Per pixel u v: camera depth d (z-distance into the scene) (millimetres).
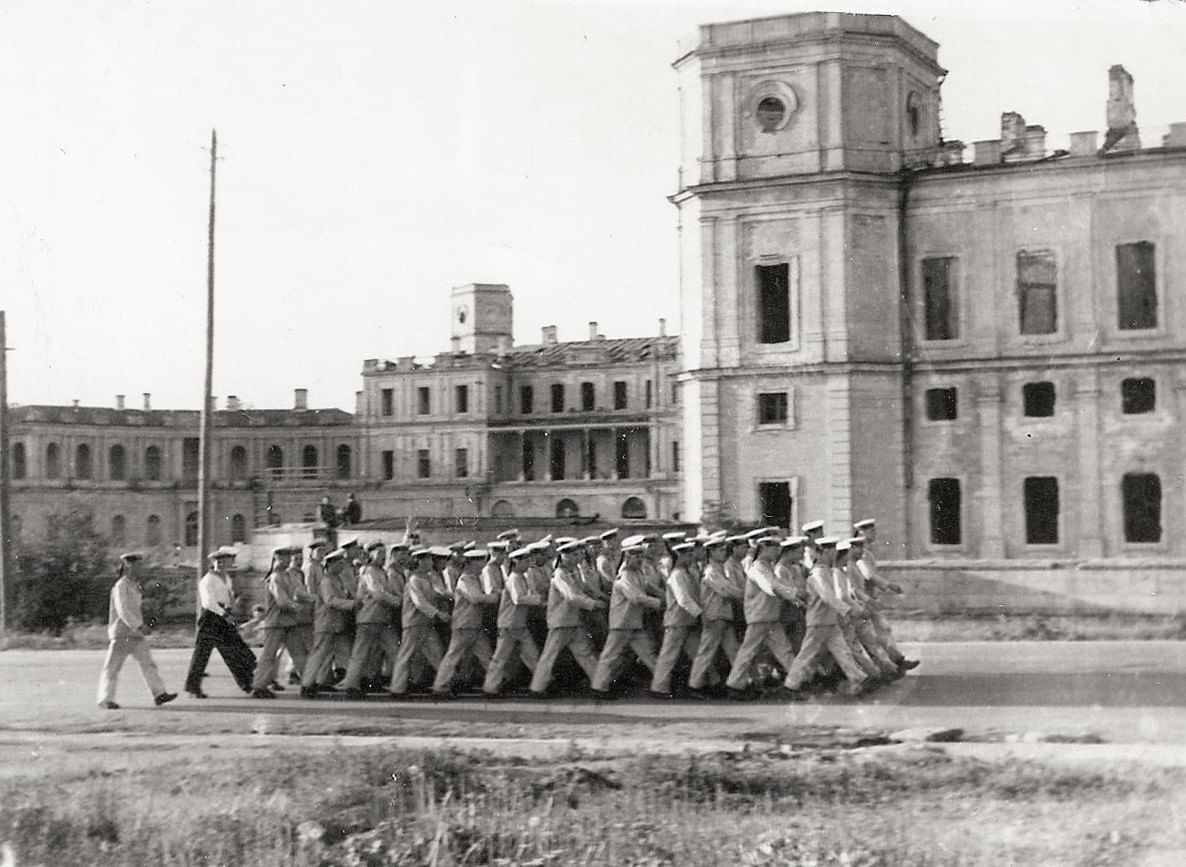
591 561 21406
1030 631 30375
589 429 76938
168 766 15258
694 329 47219
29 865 12211
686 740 16391
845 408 45125
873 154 45812
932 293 45844
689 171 47312
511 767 14711
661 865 11609
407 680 20672
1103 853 11469
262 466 68562
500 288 72812
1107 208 44219
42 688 23594
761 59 46156
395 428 70938
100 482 68250
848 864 11398
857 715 18062
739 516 46000
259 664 21391
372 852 12125
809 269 45719
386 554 23734
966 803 13016
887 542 45250
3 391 38000
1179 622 31578
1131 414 43969
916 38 46594
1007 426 44906
